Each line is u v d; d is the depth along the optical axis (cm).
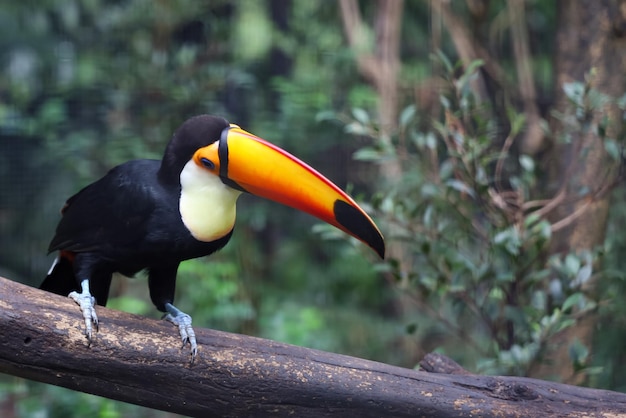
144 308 1184
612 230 1013
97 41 1491
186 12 1438
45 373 469
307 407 496
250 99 1420
